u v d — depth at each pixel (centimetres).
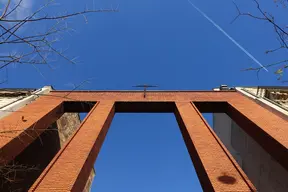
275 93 1522
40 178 855
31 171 1598
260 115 1295
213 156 988
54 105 1460
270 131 1109
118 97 1614
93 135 1140
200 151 1018
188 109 1435
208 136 1137
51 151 1709
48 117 1349
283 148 984
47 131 1541
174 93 1669
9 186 1410
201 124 1249
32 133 1177
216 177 870
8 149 995
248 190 816
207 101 1549
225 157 983
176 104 1512
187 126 1226
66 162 948
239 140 1714
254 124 1203
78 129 1190
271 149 1070
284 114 1267
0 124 1178
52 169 909
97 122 1268
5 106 1359
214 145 1064
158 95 1642
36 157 1631
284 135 1069
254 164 1552
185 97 1614
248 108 1410
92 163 1044
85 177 955
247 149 1625
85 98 1591
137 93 1667
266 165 1414
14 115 1296
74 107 1547
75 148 1035
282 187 1269
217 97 1609
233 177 872
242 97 1595
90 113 1377
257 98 1538
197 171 1007
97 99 1584
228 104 1515
